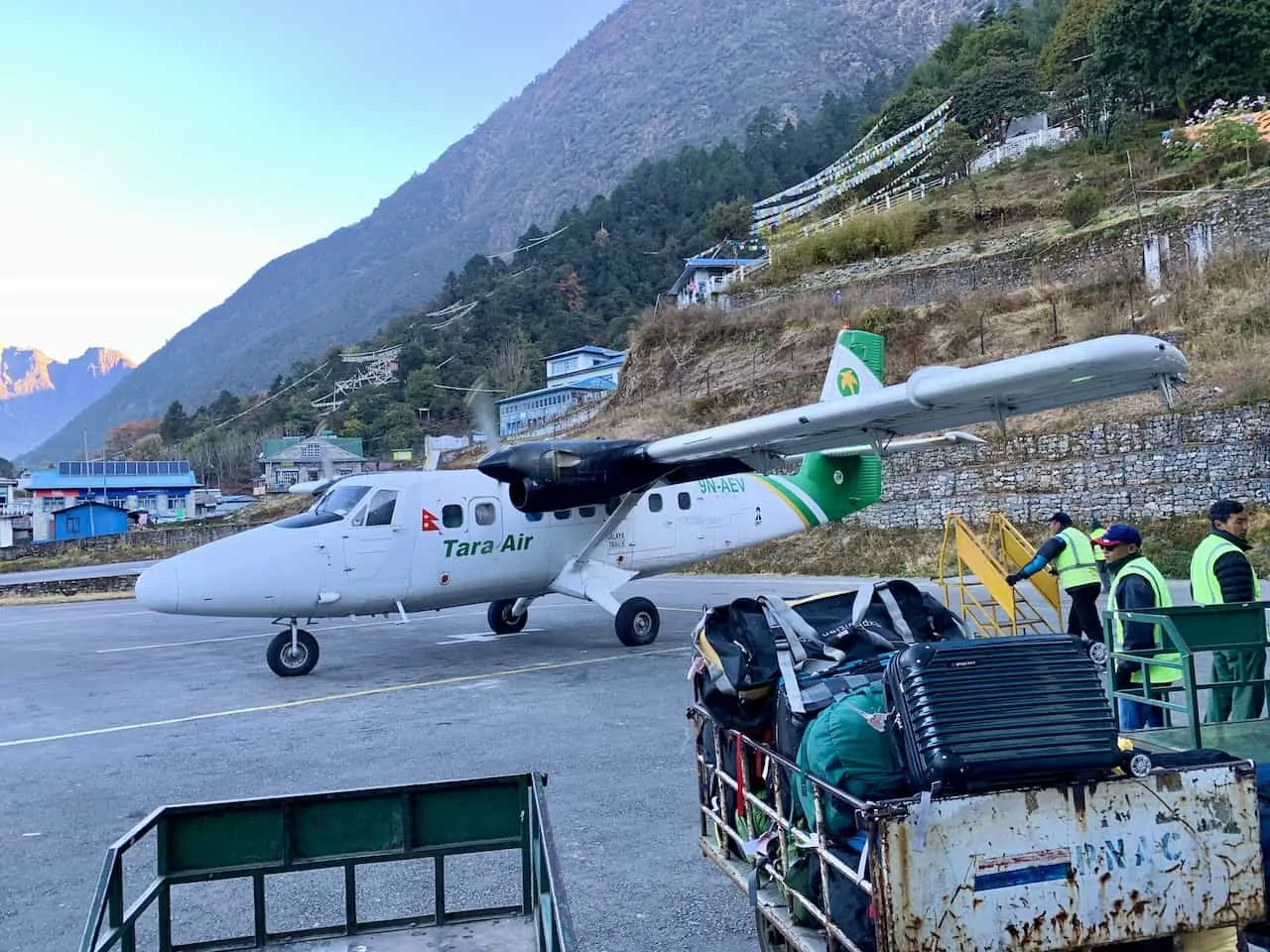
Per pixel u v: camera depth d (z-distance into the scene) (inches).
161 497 2701.8
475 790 138.4
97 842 232.5
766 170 4670.3
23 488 2728.8
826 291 1545.3
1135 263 1144.8
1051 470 893.2
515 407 2728.8
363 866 212.5
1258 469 762.8
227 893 198.1
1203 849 108.0
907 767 111.0
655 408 1505.9
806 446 470.6
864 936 113.4
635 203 4714.6
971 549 465.7
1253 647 191.0
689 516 563.2
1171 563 734.5
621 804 248.2
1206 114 1487.5
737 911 183.0
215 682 470.6
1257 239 1046.4
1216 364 881.5
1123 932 104.9
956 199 1675.7
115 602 1122.7
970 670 113.0
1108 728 109.2
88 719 388.2
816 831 121.5
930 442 490.9
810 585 885.8
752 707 161.3
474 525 499.5
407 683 440.5
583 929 176.1
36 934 179.8
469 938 132.2
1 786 284.8
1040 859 103.8
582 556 524.4
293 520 473.7
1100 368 279.7
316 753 311.7
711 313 1628.9
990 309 1235.2
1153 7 1571.1
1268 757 160.6
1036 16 2694.4
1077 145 1681.8
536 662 486.9
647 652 512.1
